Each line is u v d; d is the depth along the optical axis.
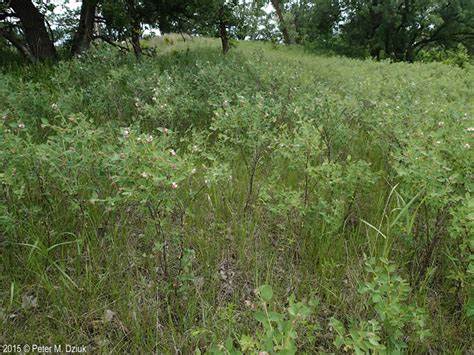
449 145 2.80
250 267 2.93
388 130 4.07
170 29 11.09
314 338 2.24
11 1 8.31
